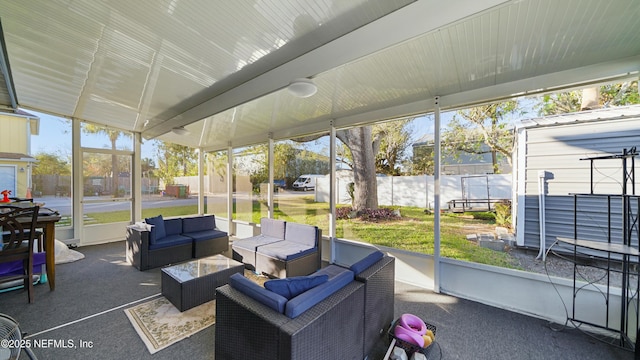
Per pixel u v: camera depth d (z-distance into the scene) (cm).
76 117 479
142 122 492
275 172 502
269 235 420
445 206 313
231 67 258
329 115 385
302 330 123
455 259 293
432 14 144
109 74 302
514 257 269
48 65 292
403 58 215
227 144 603
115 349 189
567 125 245
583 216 237
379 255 218
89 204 500
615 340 204
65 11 196
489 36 182
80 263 382
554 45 189
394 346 180
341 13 169
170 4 175
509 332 216
